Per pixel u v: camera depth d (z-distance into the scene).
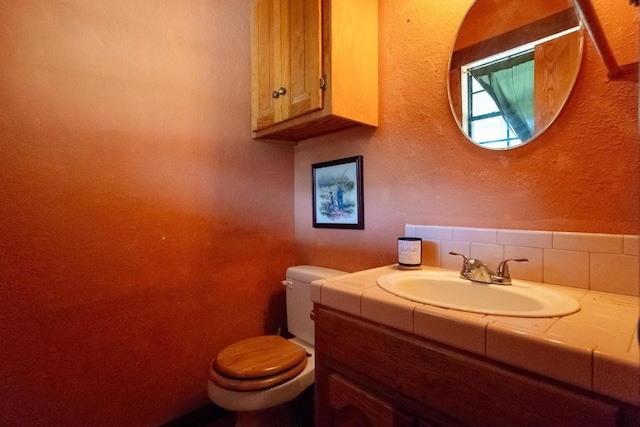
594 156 0.88
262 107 1.55
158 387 1.38
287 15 1.39
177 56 1.42
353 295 0.86
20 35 1.08
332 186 1.60
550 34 0.96
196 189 1.48
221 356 1.25
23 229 1.09
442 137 1.20
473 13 1.12
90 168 1.21
